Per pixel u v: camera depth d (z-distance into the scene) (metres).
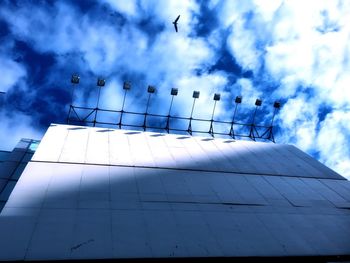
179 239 17.06
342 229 20.59
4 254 14.03
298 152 32.66
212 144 30.92
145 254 15.65
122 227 17.11
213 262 16.25
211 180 24.16
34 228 15.78
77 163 22.59
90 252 15.08
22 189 18.52
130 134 29.41
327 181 27.58
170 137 30.59
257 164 28.44
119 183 21.22
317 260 17.78
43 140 24.86
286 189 24.91
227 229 18.67
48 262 14.16
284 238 18.77
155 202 19.98
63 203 18.09
